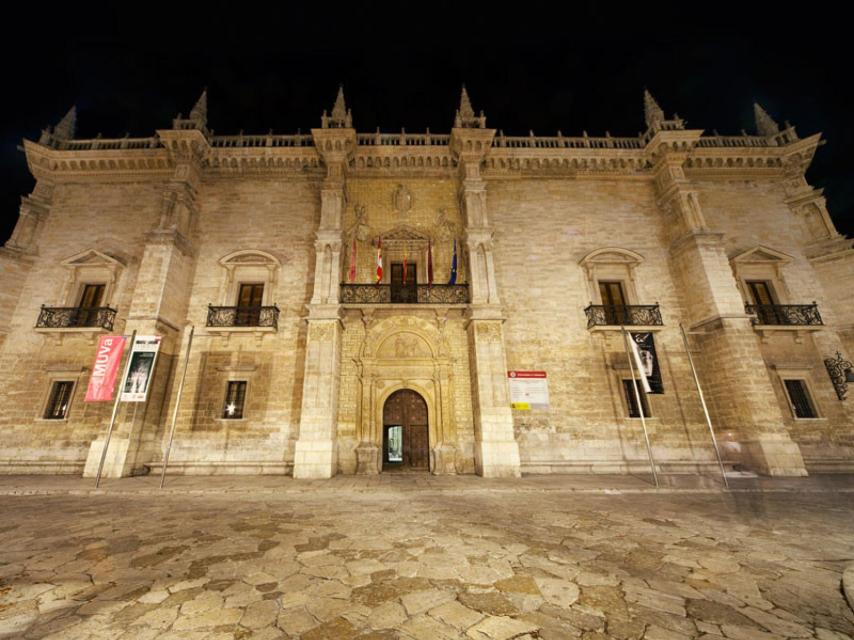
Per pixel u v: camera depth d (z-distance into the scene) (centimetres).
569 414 1442
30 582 432
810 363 1484
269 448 1384
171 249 1479
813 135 1716
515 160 1778
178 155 1648
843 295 1561
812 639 312
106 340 1252
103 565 485
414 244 1669
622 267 1653
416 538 597
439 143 1980
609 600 384
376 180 1769
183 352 1493
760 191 1775
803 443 1378
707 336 1489
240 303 1597
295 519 721
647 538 595
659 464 1369
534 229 1708
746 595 396
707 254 1512
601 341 1537
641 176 1795
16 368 1457
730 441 1370
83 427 1387
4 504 883
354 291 1517
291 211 1720
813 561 493
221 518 732
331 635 319
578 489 1016
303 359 1499
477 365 1362
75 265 1580
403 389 1487
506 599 386
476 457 1344
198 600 386
